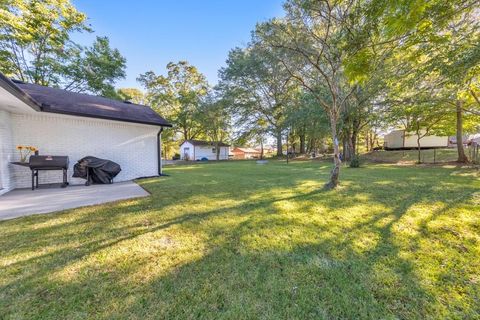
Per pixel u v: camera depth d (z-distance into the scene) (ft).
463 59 14.67
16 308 4.70
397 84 27.96
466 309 4.59
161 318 4.47
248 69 58.13
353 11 10.83
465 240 7.64
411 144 62.80
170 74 87.45
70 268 6.19
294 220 9.93
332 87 16.30
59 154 20.35
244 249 7.30
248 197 14.30
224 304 4.85
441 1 7.74
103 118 21.38
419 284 5.40
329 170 31.07
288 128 58.70
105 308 4.71
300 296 5.08
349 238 8.02
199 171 32.48
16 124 18.35
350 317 4.48
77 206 12.36
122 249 7.31
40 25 34.68
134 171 25.23
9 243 7.71
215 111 75.00
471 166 31.63
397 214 10.43
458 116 35.35
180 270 6.11
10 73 35.45
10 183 17.62
